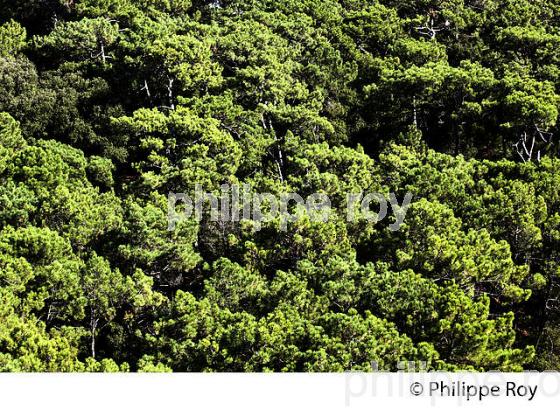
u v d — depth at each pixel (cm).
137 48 6562
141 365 3544
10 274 3656
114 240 4378
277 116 5875
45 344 3434
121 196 5350
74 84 6397
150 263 4284
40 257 3922
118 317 4159
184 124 5353
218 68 6481
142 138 5594
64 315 3975
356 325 3500
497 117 6319
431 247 4209
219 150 5316
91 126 6112
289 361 3462
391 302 3822
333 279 4025
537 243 4672
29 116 5981
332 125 6244
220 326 3669
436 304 3791
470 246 4303
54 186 4781
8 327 3484
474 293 4428
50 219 4378
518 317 4812
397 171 5328
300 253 4431
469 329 3578
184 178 4912
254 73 6194
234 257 4588
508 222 4672
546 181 5016
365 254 4650
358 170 5194
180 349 3612
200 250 4756
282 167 5531
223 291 4016
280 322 3609
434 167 5350
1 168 4897
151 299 3984
